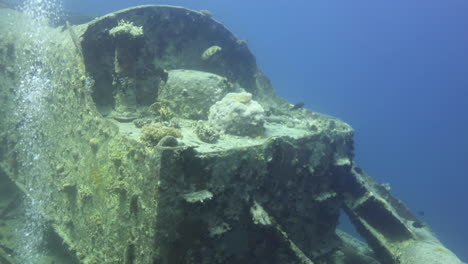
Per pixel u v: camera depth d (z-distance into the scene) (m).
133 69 7.78
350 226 22.78
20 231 8.23
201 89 8.11
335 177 8.78
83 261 6.13
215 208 5.40
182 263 5.05
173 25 9.42
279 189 6.85
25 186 8.60
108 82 7.96
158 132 5.73
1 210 8.96
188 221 5.04
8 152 9.19
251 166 5.96
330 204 8.68
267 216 5.72
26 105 8.82
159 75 8.59
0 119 9.48
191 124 7.44
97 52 7.83
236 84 11.02
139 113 7.70
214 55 10.34
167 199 4.75
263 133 7.73
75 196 6.84
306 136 7.73
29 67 8.84
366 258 10.47
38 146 8.34
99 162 6.12
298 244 7.66
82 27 7.99
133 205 5.14
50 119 8.03
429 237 8.77
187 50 9.96
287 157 6.92
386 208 8.67
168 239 4.82
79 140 6.94
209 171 5.25
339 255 10.05
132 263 5.10
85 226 6.38
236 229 5.75
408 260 7.71
